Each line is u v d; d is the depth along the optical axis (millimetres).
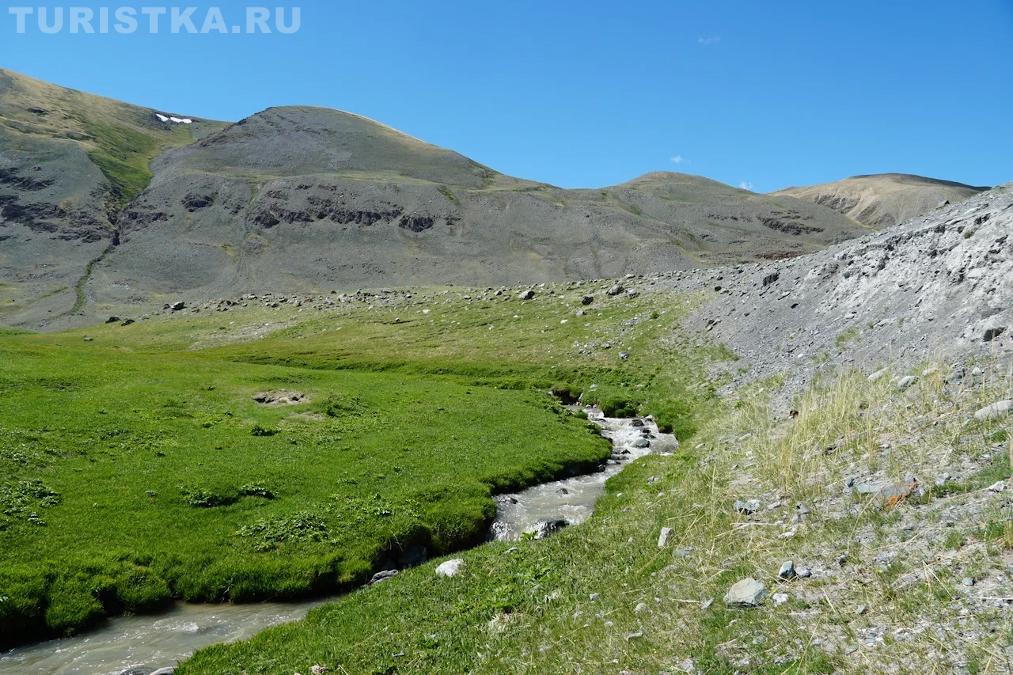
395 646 13383
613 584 13203
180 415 35438
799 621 9039
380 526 22891
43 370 42094
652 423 40656
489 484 28156
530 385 51281
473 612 14148
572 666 10250
